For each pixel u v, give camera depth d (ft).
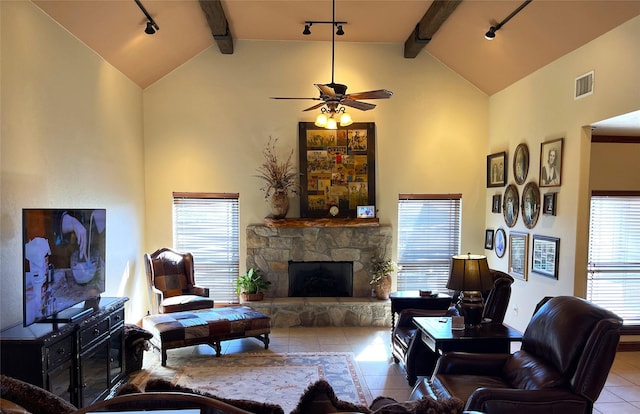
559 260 14.61
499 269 19.08
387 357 15.03
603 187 16.20
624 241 16.17
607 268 16.10
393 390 12.32
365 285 20.06
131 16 14.08
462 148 20.45
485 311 12.47
